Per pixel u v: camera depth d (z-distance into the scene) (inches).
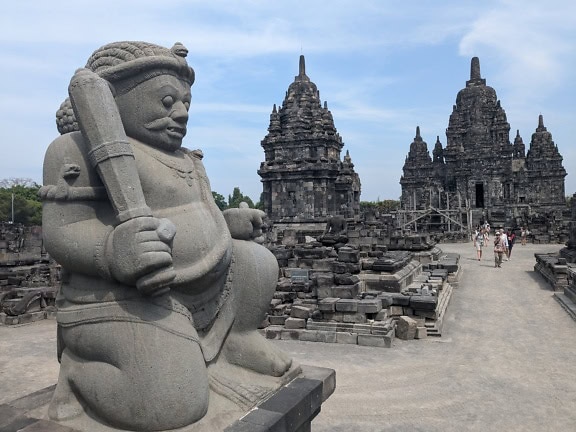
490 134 2645.2
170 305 151.7
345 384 340.5
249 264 181.0
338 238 901.8
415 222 2052.2
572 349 428.5
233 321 181.5
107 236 145.5
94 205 154.9
